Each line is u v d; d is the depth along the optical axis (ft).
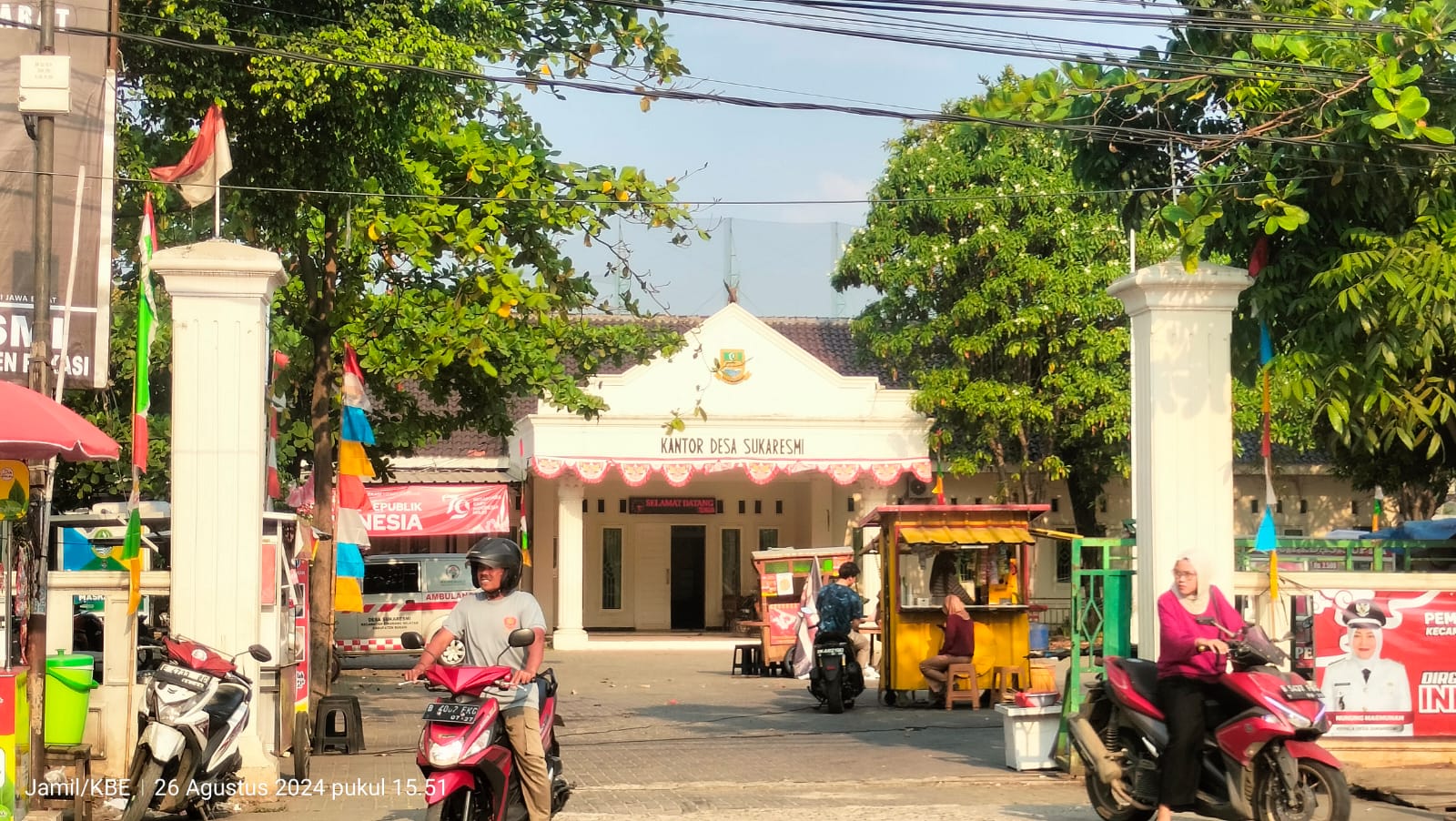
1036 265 96.99
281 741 41.86
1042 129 40.29
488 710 25.80
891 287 102.32
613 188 54.49
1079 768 39.27
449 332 54.60
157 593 35.99
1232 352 41.68
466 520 104.73
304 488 63.98
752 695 69.92
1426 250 36.91
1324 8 39.37
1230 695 29.09
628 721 57.62
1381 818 32.27
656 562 123.13
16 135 39.45
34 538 34.78
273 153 50.70
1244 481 113.50
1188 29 40.81
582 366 67.87
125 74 48.96
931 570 66.80
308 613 48.19
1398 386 38.83
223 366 35.60
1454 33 35.60
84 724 34.96
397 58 48.57
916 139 103.76
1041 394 100.42
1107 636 39.47
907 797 36.35
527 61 54.24
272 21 48.57
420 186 53.47
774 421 106.63
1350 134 37.01
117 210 51.70
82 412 66.59
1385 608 38.37
